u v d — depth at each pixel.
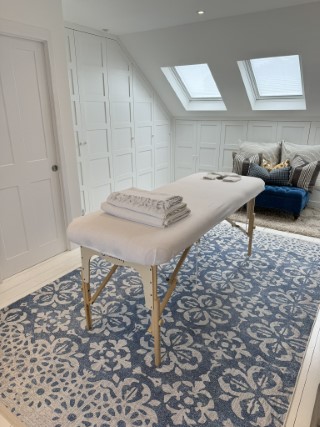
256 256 3.00
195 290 2.46
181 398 1.55
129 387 1.61
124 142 4.28
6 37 2.27
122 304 2.29
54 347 1.88
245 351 1.85
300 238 3.40
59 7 2.55
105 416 1.46
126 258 1.54
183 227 1.66
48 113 2.69
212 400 1.54
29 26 2.35
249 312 2.20
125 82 4.07
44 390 1.59
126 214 1.75
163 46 3.71
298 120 4.20
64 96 2.75
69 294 2.40
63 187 2.92
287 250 3.11
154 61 4.01
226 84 4.02
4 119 2.37
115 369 1.72
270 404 1.52
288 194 3.75
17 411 1.49
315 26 2.83
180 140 5.25
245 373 1.69
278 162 4.23
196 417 1.45
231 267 2.80
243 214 4.13
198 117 4.94
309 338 1.95
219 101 4.63
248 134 4.62
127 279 2.61
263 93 4.25
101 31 3.54
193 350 1.86
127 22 3.21
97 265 2.84
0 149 2.39
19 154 2.53
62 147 2.81
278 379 1.66
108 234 1.60
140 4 2.67
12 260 2.64
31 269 2.77
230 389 1.60
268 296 2.38
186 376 1.68
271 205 3.90
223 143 4.86
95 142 3.82
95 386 1.62
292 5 2.68
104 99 3.80
